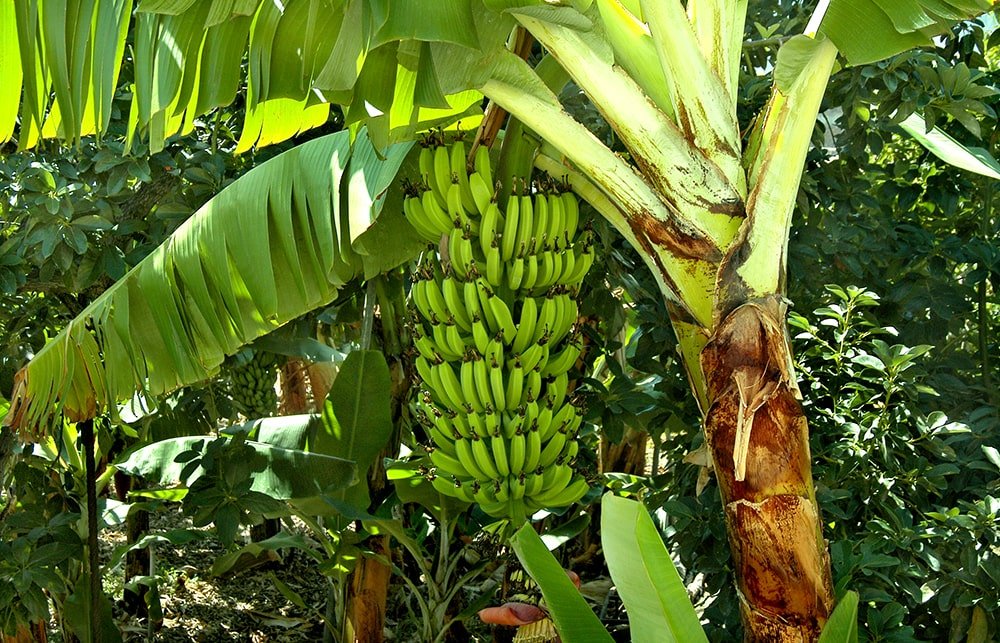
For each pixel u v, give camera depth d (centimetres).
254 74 259
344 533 474
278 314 379
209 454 420
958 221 476
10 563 420
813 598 239
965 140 455
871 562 312
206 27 227
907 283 425
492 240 287
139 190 434
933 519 348
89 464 483
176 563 719
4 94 288
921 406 418
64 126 267
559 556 578
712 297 255
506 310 280
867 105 414
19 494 492
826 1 268
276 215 351
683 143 253
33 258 407
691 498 378
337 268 375
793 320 362
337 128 479
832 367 379
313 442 455
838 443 358
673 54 249
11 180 394
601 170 261
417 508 535
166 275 363
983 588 322
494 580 598
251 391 568
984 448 347
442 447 300
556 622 246
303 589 696
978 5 213
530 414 281
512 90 261
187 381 374
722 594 366
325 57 257
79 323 377
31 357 466
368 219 326
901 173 485
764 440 238
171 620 625
